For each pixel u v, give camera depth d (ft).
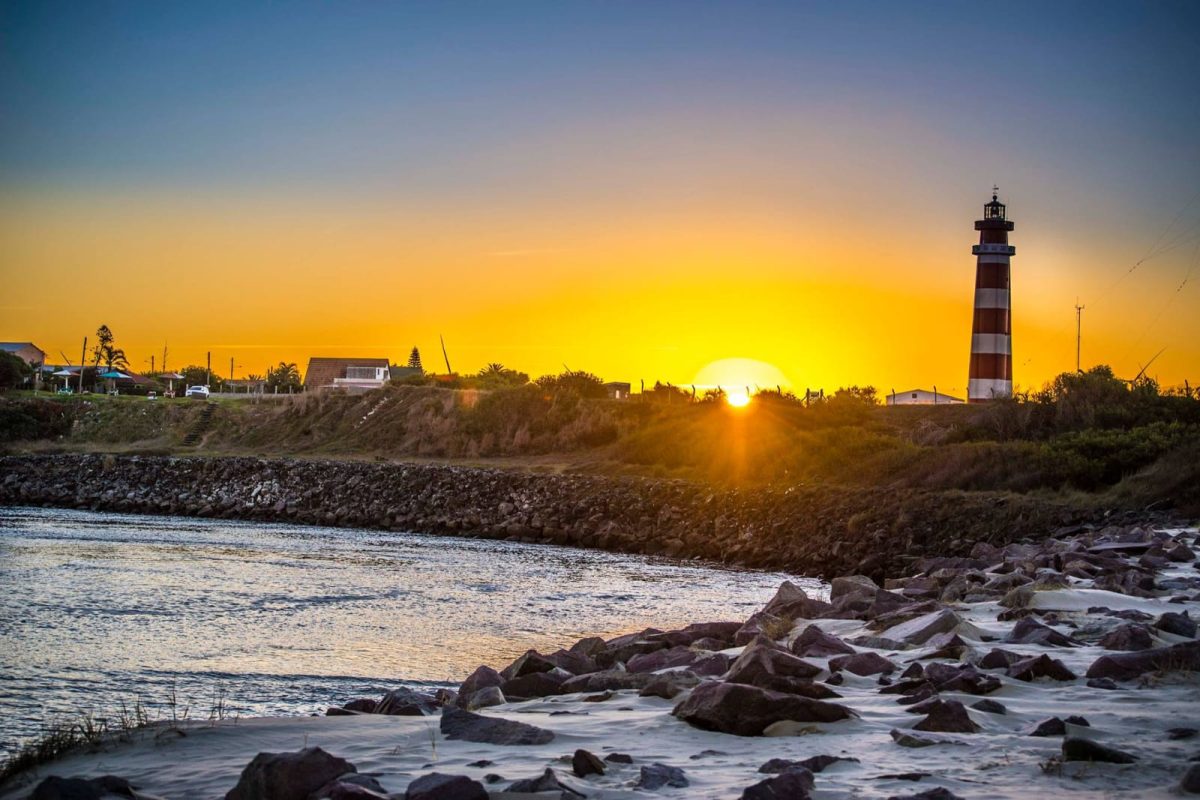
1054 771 24.53
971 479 161.17
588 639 50.01
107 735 33.01
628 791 23.94
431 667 64.69
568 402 271.49
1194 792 22.47
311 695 56.08
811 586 119.65
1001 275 284.41
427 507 200.34
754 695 30.22
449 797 22.65
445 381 377.09
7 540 140.97
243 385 517.96
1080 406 190.70
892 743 27.91
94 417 314.76
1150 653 36.65
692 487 183.93
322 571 116.47
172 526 175.01
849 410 241.96
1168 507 131.03
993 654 38.24
